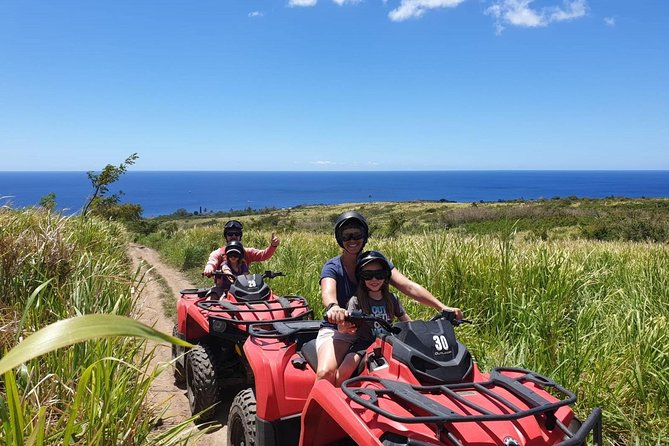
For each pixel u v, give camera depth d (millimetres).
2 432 2670
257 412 3793
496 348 5668
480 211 43281
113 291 5699
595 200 65938
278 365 3836
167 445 3531
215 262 7055
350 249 3980
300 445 3174
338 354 3568
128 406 3555
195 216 91438
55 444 2996
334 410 2805
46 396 3447
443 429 2465
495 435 2525
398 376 2986
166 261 19734
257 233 19156
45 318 4891
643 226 25281
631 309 5742
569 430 2725
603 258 9125
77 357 3955
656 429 4160
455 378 2943
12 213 8039
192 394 5418
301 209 109375
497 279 6793
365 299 3705
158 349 7410
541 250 7383
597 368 4617
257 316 5527
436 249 7867
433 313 6680
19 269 5660
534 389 3018
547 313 5727
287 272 10805
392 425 2537
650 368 4617
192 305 6062
